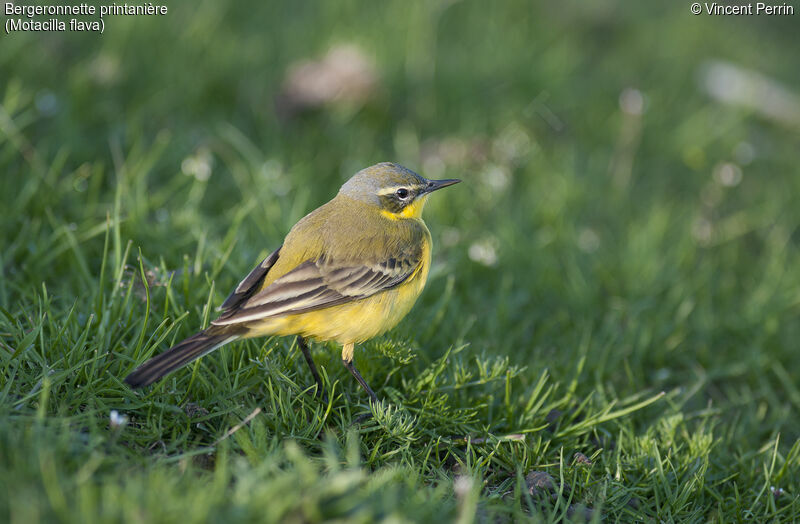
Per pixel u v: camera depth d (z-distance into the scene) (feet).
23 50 45.37
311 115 47.78
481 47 57.82
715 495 26.27
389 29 55.98
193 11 54.29
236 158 43.11
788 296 39.17
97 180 35.81
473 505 20.49
